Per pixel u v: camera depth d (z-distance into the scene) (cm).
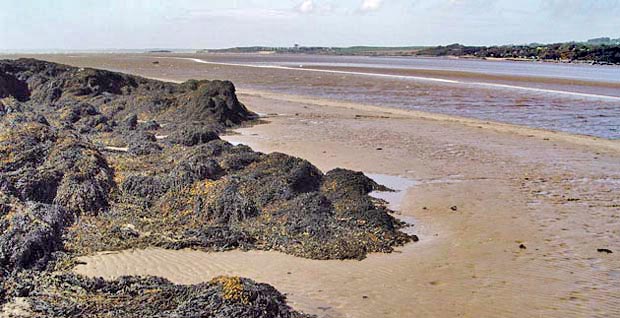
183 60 11988
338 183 1425
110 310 764
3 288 820
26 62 3131
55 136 1480
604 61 12575
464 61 13300
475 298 897
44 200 1180
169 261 981
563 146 2217
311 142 2230
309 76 6156
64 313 755
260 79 5666
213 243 1052
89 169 1276
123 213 1183
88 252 1002
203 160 1387
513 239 1183
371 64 10081
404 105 3531
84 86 2939
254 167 1458
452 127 2642
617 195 1537
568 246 1151
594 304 891
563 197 1508
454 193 1530
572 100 3859
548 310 867
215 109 2642
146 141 1891
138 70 7331
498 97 4028
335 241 1075
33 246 940
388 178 1684
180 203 1220
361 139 2300
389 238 1130
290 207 1209
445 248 1118
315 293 887
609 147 2206
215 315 736
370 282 937
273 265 985
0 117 1941
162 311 760
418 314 835
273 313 772
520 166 1866
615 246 1158
